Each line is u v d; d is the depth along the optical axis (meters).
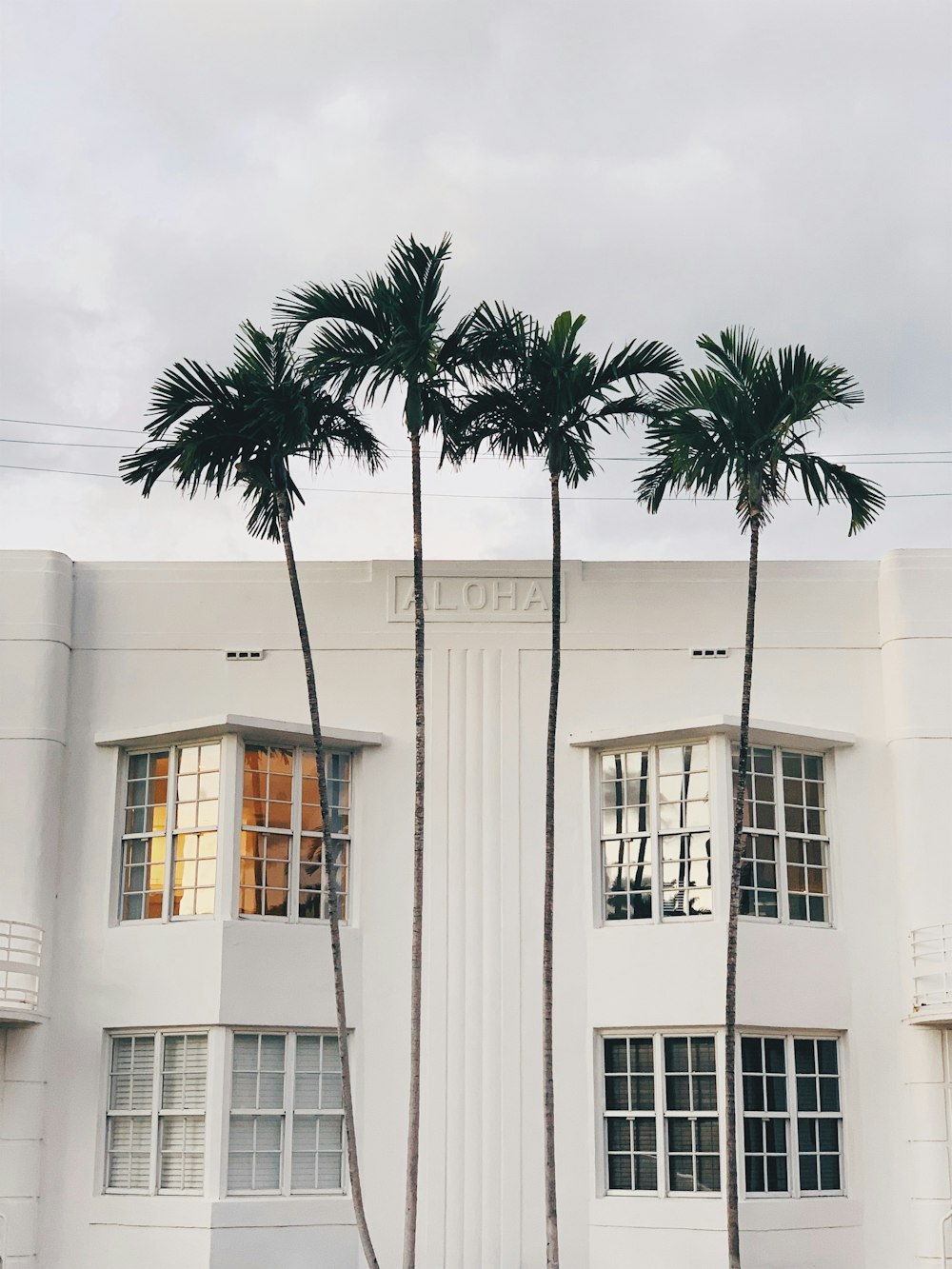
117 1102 19.58
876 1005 19.80
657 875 19.89
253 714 20.91
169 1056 19.48
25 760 20.34
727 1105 17.73
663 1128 19.09
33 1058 19.45
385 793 20.62
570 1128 19.39
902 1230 19.08
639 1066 19.50
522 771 20.64
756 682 20.92
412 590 21.25
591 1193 19.17
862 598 21.19
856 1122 19.45
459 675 20.97
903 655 20.58
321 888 20.20
